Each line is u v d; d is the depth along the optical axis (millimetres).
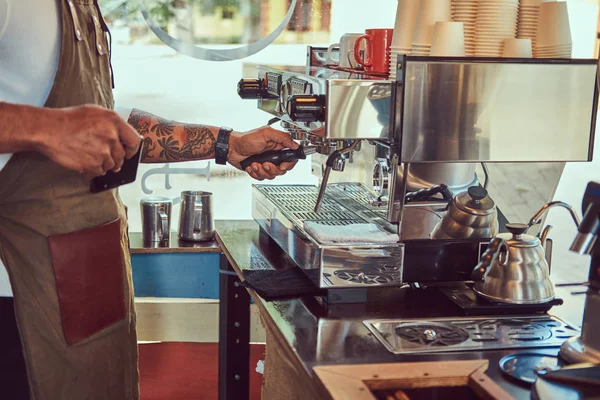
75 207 1639
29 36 1538
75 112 1407
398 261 1692
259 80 2152
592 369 1191
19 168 1562
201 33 2957
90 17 1682
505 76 1613
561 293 1837
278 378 1659
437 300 1708
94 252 1672
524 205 1772
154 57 2959
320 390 1231
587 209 1249
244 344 2430
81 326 1661
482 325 1538
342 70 2117
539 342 1446
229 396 2455
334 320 1573
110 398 1763
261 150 2033
